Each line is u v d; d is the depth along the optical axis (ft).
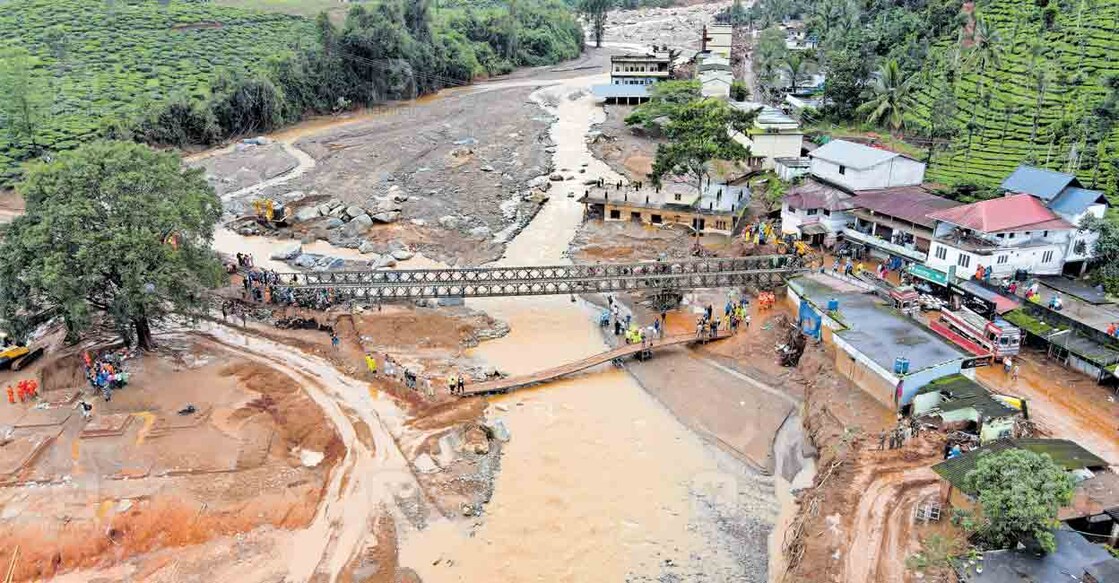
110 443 158.92
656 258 269.44
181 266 183.21
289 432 169.78
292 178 372.38
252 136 454.40
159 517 141.90
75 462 153.38
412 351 211.20
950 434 153.38
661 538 146.20
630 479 162.71
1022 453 121.49
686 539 146.00
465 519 150.10
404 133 450.71
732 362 204.64
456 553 141.79
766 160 339.57
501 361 209.67
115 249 172.65
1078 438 149.28
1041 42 340.39
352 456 164.86
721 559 140.77
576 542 145.18
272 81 483.10
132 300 175.32
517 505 154.61
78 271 173.88
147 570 134.10
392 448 167.73
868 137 343.05
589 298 247.70
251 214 318.86
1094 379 170.09
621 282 234.99
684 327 223.51
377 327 219.20
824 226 253.85
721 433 177.88
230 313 221.46
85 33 528.63
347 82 530.68
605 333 225.56
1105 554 112.47
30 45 499.51
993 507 115.85
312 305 228.02
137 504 143.54
